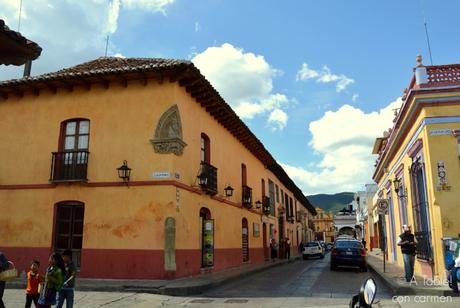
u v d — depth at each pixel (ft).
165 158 48.70
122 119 51.03
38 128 53.78
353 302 14.39
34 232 50.83
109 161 50.21
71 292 27.37
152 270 46.29
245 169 83.61
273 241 97.50
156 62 53.26
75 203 50.83
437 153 41.88
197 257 54.29
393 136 60.44
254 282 53.01
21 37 16.78
